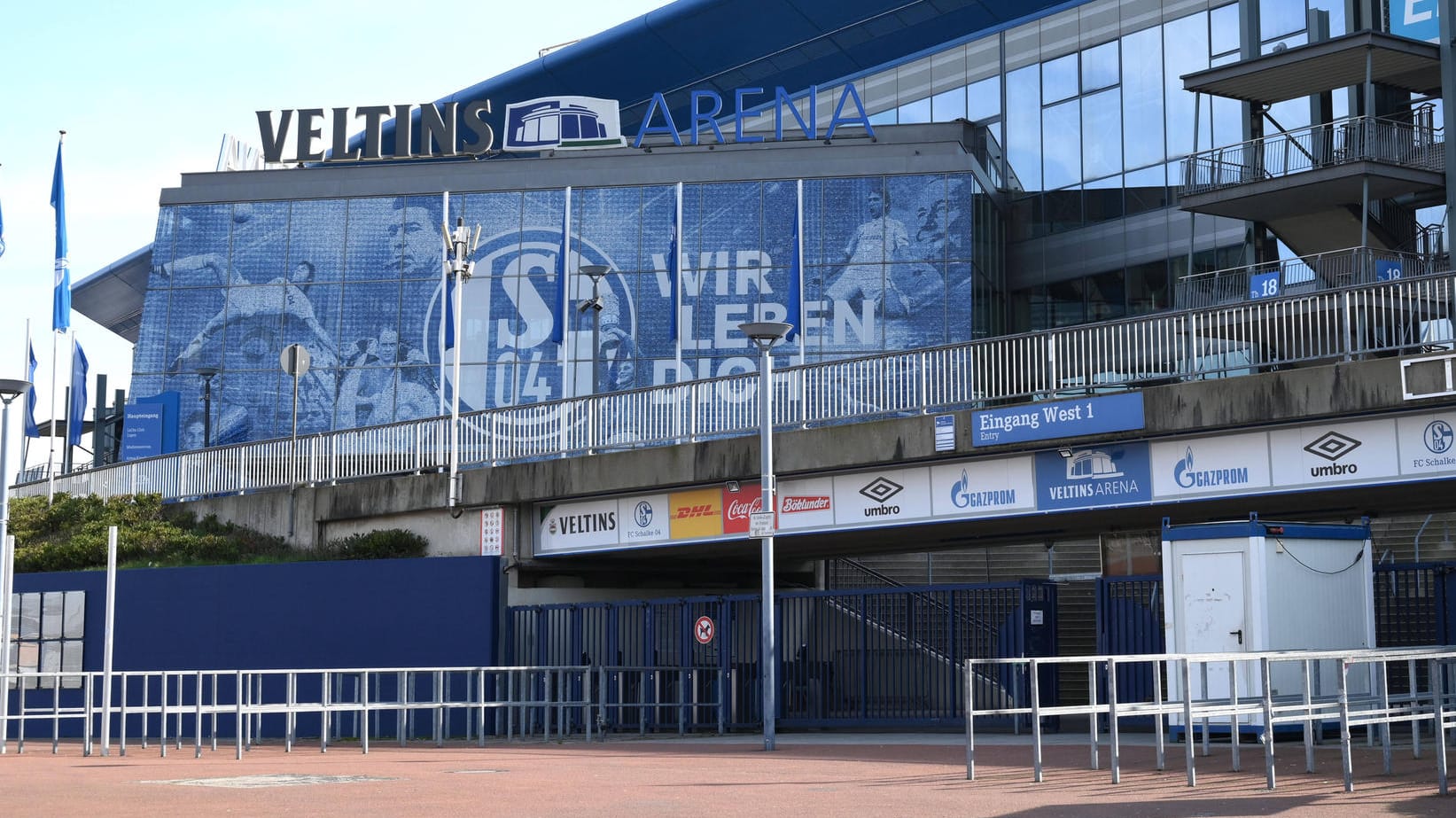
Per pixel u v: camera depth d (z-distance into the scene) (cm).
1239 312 2017
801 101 5572
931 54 5244
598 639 2733
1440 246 3444
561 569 2930
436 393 5184
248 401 5297
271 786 1384
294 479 3231
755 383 2531
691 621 2648
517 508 2853
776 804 1166
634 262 5125
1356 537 1881
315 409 5253
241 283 5412
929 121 5219
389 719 2794
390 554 2952
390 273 5334
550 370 5112
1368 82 3322
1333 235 3688
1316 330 1973
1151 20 4578
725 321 4988
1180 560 1867
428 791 1310
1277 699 1552
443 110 5631
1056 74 4844
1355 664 1853
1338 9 3856
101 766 1766
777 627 2588
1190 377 2053
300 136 5622
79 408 4703
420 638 2788
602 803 1187
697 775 1506
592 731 2661
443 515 2944
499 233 5275
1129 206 4612
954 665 2364
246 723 2230
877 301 4841
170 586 2986
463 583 2781
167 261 5475
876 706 2478
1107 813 1073
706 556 2970
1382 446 1848
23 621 3073
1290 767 1436
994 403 2314
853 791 1273
